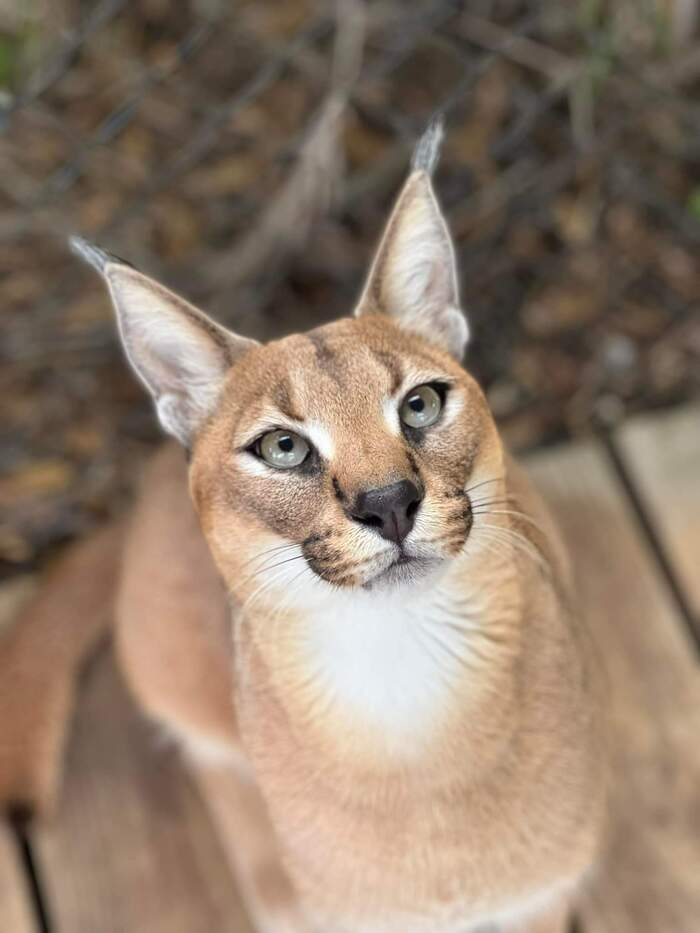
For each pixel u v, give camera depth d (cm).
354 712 96
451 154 141
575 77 135
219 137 142
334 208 139
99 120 141
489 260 140
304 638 96
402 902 103
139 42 144
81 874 121
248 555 94
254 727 101
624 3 138
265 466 92
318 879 104
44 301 138
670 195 142
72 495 135
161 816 123
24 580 132
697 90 142
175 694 118
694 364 138
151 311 95
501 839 101
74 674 124
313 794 100
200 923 119
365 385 92
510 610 97
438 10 140
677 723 122
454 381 94
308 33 135
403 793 98
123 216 135
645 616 126
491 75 143
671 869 118
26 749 119
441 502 91
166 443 131
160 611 114
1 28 138
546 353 139
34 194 137
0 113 123
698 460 131
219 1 144
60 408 137
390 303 97
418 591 93
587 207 142
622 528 129
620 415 137
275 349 94
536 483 131
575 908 117
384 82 143
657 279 141
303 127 142
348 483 90
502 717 98
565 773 101
